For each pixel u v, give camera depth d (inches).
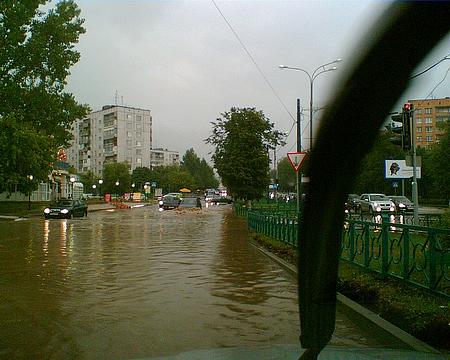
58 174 2514.8
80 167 4845.0
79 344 232.7
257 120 1446.9
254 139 1425.9
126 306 315.6
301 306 165.8
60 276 431.8
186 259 546.3
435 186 1974.7
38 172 1534.2
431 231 283.1
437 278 277.1
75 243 722.8
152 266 493.0
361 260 388.5
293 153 676.7
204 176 6151.6
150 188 3890.3
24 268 478.3
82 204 1563.7
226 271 461.4
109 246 682.2
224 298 340.8
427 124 3976.4
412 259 305.6
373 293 310.8
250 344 232.1
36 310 303.6
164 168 4810.5
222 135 1477.6
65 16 1480.1
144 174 4160.9
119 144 4421.8
